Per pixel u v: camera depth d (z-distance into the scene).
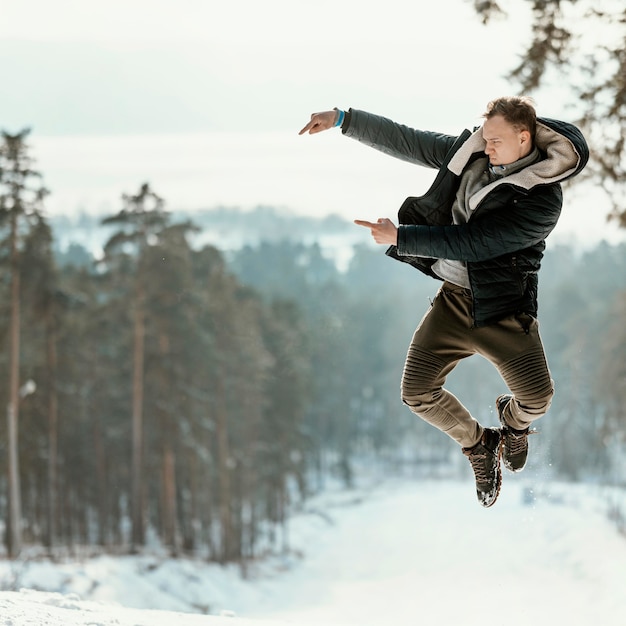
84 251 112.12
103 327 45.28
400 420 109.44
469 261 3.83
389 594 43.09
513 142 3.71
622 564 36.00
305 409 67.88
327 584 47.62
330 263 192.50
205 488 53.38
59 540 47.91
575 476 82.88
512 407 4.19
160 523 51.00
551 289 110.44
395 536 62.31
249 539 56.75
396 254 4.08
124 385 45.38
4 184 38.41
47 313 40.88
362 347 114.94
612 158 12.37
